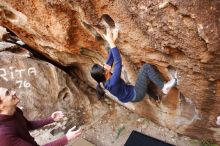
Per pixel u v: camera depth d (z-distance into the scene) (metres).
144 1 2.77
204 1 2.50
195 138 4.25
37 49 4.91
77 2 3.15
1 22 4.33
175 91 3.76
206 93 3.34
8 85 5.29
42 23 3.78
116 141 4.62
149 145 4.30
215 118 3.69
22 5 3.68
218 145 4.07
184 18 2.66
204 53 2.83
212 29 2.61
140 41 3.17
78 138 4.72
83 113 5.13
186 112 3.95
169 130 4.48
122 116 4.89
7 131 2.61
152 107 4.34
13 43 5.34
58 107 5.28
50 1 3.33
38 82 5.26
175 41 2.88
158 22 2.83
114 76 3.17
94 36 3.65
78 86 5.34
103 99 5.19
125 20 3.05
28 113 5.28
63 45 3.99
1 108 2.65
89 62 4.54
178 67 3.20
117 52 3.17
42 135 4.96
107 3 3.01
